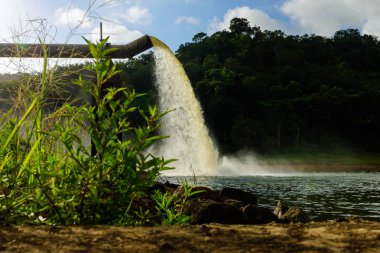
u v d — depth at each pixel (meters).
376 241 1.50
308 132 107.38
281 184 26.91
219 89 104.62
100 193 2.07
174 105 53.75
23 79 2.83
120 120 2.15
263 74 126.50
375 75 142.75
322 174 45.81
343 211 12.65
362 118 111.31
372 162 85.81
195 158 44.78
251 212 6.15
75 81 2.08
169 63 11.55
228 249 1.38
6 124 2.70
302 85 124.25
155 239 1.49
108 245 1.40
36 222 2.01
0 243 1.41
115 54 6.61
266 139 93.88
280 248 1.40
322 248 1.40
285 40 150.00
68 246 1.38
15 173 2.28
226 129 102.31
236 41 141.25
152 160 2.11
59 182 2.17
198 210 4.86
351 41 161.00
